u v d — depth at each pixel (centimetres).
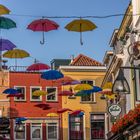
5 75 4581
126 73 2858
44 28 1675
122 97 3027
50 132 4581
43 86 4634
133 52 2255
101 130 4606
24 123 4550
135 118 2231
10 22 1638
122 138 2811
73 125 4609
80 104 4634
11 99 4559
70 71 4675
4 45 1900
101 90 2853
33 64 2464
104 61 3931
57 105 4609
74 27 1554
